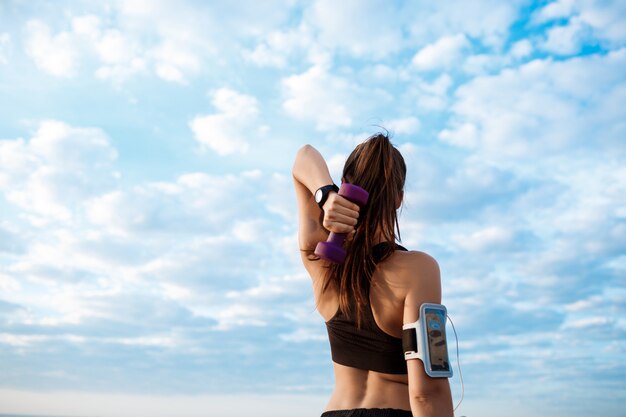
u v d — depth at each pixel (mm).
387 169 1879
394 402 1777
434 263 1827
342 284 1859
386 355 1800
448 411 1701
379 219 1852
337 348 1884
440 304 1777
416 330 1729
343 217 1688
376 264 1826
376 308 1809
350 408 1797
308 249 2014
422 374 1693
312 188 1889
